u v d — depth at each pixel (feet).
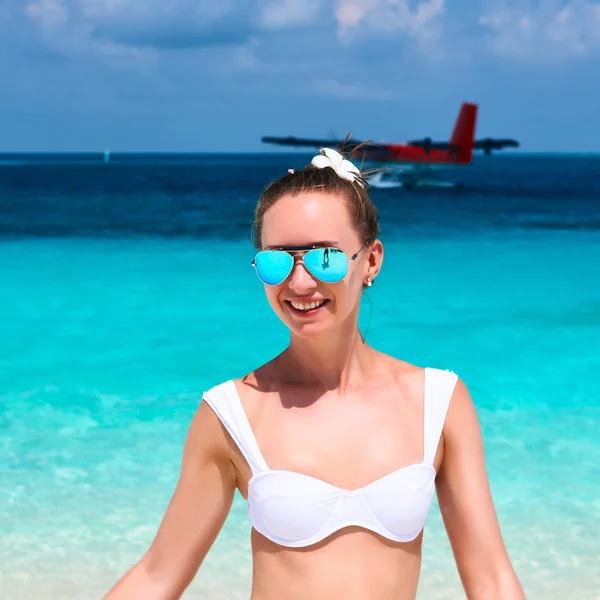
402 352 27.07
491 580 6.45
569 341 28.50
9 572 13.25
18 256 52.49
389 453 6.28
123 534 14.48
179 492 6.59
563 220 85.51
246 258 50.96
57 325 31.27
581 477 16.75
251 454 6.27
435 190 158.92
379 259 6.81
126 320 32.22
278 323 31.35
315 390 6.48
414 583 6.49
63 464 17.44
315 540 6.11
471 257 52.70
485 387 23.11
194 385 23.18
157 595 6.57
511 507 15.48
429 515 15.53
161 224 76.48
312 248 6.12
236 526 14.98
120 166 388.57
